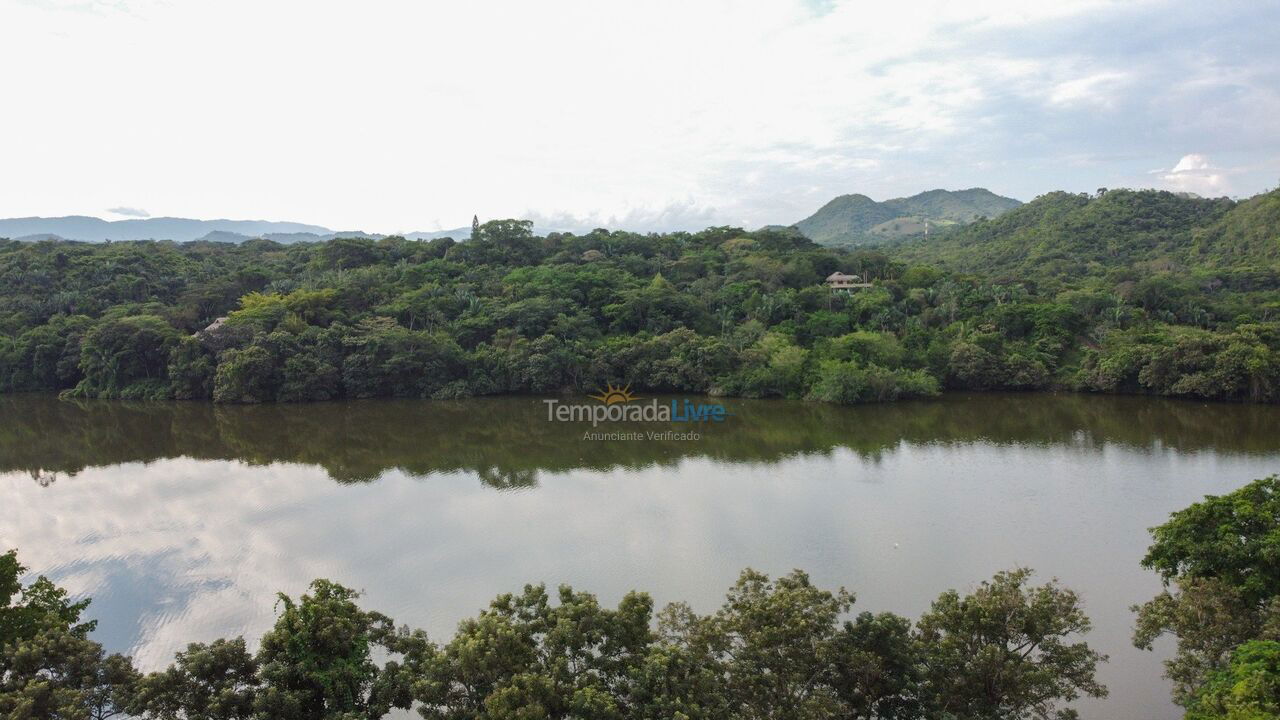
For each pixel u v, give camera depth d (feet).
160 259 412.16
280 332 297.53
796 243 528.22
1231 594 75.51
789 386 290.76
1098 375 290.56
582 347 310.24
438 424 250.98
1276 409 254.68
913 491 167.32
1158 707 88.38
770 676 69.05
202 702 65.10
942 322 342.44
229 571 129.49
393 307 328.90
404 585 122.31
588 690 61.26
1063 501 159.02
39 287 354.74
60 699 60.59
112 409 283.38
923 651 73.41
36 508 163.84
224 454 212.43
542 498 165.58
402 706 67.92
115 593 122.11
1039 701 73.20
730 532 142.82
